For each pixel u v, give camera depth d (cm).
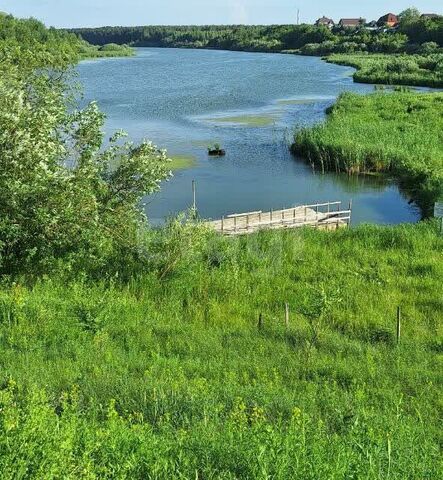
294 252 2456
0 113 1764
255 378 1312
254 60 15388
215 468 736
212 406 995
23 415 752
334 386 1252
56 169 1923
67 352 1378
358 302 1938
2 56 2033
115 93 8925
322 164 4647
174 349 1491
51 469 616
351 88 9262
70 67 2158
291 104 7788
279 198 4022
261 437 784
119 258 2191
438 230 2738
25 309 1608
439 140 4941
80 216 1978
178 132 5978
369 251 2512
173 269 2125
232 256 2336
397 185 4325
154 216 3606
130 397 1070
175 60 15938
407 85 9444
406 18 17975
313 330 1641
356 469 714
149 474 679
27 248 1953
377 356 1491
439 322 1791
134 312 1761
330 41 17175
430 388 1284
